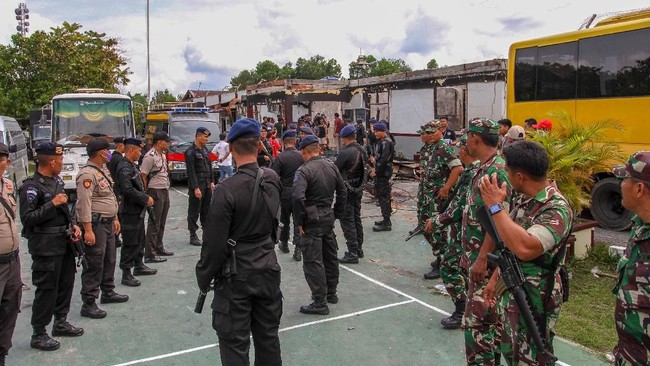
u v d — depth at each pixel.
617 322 2.55
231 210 3.16
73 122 13.32
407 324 4.99
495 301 3.34
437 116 16.86
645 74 8.59
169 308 5.46
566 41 9.71
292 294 5.87
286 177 7.30
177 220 10.22
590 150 6.61
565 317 5.01
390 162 8.80
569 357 4.24
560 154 6.51
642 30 8.62
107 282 5.56
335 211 5.57
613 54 9.02
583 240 6.57
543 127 7.56
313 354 4.37
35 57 23.97
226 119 29.42
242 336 3.23
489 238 3.37
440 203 5.81
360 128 16.00
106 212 5.23
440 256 5.84
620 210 8.96
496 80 15.02
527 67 10.43
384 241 8.25
